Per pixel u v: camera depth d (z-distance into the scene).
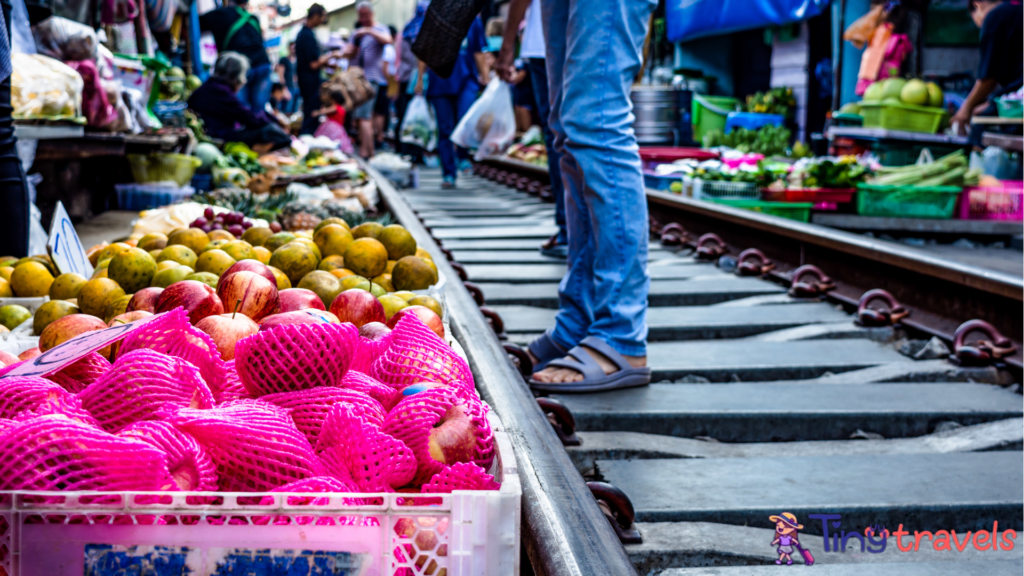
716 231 6.64
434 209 8.81
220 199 5.82
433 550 1.14
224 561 1.12
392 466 1.28
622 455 2.54
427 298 2.36
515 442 1.82
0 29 3.03
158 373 1.33
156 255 2.57
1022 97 7.85
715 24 12.40
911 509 2.14
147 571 1.11
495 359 2.47
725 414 2.79
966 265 3.78
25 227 3.22
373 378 1.63
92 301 2.23
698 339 4.03
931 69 11.91
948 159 8.26
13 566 1.10
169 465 1.20
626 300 3.12
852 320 4.18
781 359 3.52
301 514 1.11
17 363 1.55
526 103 9.54
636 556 1.91
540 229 7.22
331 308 2.06
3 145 3.17
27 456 1.13
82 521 1.11
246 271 1.92
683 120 12.54
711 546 1.94
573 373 3.04
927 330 3.79
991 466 2.43
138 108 6.70
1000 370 3.33
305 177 8.23
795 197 7.88
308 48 14.62
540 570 1.34
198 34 11.71
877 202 8.17
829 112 12.52
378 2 29.75
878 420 2.82
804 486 2.28
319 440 1.34
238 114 9.91
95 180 7.34
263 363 1.44
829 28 12.62
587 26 2.95
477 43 11.12
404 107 16.33
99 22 5.95
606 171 3.02
